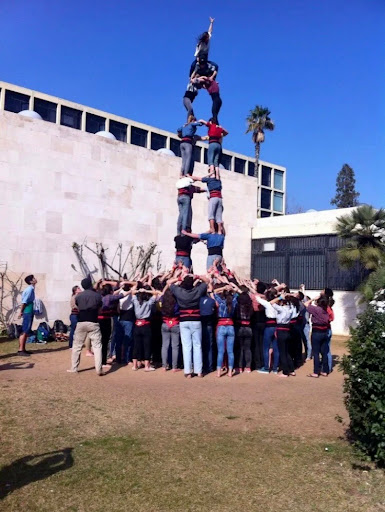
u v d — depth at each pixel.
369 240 18.39
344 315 20.95
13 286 15.95
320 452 5.61
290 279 23.08
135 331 10.46
